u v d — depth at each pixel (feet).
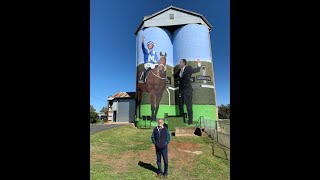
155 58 102.89
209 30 112.37
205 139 58.44
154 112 98.78
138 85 104.17
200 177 25.75
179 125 89.35
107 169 27.78
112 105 147.95
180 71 101.86
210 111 96.73
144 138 62.13
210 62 102.53
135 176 25.20
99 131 72.95
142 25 108.78
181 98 98.89
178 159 35.17
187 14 105.09
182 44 103.35
